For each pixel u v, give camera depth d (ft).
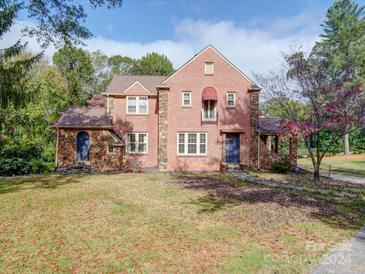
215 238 26.73
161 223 31.27
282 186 55.77
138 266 20.95
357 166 98.78
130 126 92.32
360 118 57.16
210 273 19.80
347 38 137.28
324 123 59.11
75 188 53.11
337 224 31.24
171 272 19.99
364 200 43.62
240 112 87.56
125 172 80.38
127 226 30.25
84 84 164.66
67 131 86.22
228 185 57.16
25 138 82.74
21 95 58.49
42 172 83.61
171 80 86.43
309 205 39.91
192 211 36.37
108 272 20.06
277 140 100.42
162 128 85.56
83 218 33.19
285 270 20.12
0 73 54.80
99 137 86.28
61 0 55.06
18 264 21.34
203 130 86.74
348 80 62.64
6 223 31.30
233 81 87.71
